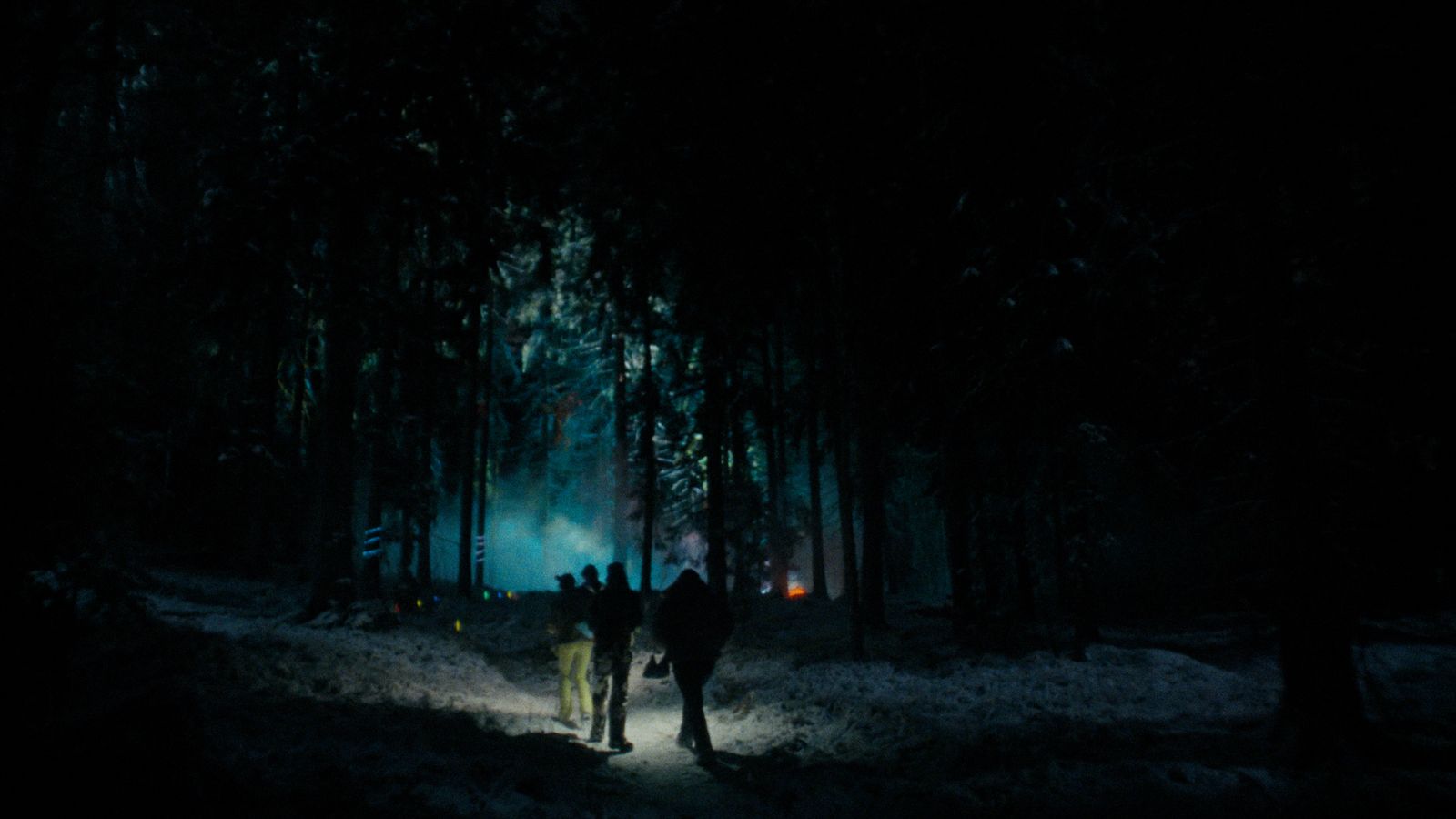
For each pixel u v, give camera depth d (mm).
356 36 15672
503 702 11523
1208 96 7785
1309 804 5336
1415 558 14188
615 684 8883
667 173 21656
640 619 9156
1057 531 13195
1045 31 10961
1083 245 12844
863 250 17266
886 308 17562
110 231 6617
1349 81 7398
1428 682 9930
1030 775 6309
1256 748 7000
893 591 28500
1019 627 15898
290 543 26375
